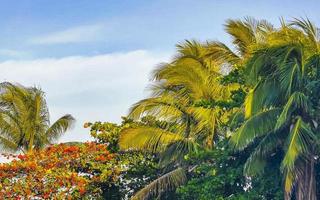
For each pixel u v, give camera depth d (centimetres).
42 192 2952
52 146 3166
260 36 2744
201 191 2423
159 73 2761
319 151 2069
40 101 3819
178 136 2722
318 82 2066
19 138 3816
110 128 3180
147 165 3047
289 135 2009
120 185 3097
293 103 2011
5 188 2931
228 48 2861
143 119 3028
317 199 2277
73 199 2970
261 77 2080
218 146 2422
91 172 3098
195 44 2905
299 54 2039
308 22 2217
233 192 2416
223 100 2450
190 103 2700
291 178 2028
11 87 3772
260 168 2134
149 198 2736
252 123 2044
